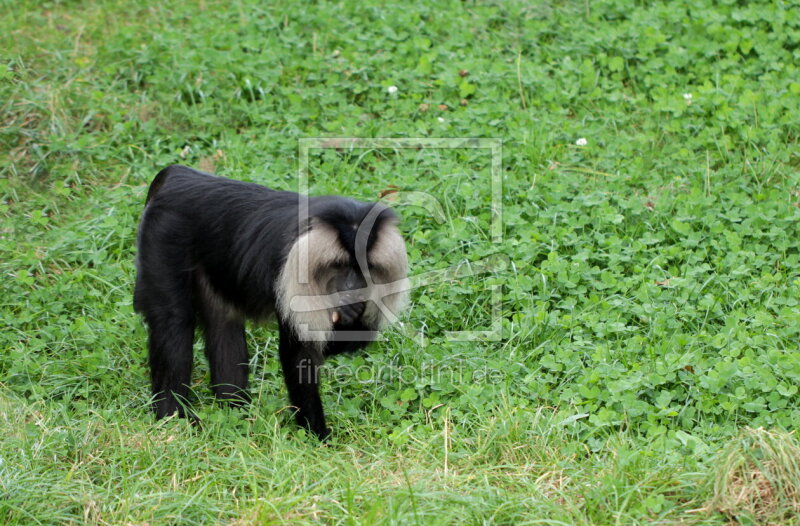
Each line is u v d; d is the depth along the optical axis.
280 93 9.24
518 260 7.21
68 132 8.76
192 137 8.83
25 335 6.72
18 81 9.12
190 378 6.10
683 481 4.91
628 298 6.82
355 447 5.71
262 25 10.05
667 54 9.52
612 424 5.51
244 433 5.78
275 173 8.23
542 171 8.27
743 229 7.37
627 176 8.16
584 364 6.29
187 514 4.82
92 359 6.39
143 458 5.27
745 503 4.63
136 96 9.17
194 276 6.04
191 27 10.30
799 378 5.80
